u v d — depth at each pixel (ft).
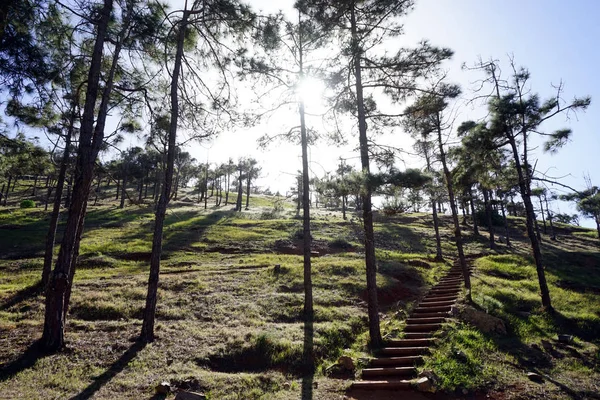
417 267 77.00
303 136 49.37
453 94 37.01
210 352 30.96
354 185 28.81
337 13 38.73
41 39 31.37
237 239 109.29
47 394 21.97
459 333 36.78
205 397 22.91
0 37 26.81
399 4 35.50
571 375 29.78
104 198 223.92
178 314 41.65
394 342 35.29
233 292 51.90
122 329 36.01
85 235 105.91
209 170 229.86
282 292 53.26
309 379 28.14
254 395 24.21
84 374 25.57
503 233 147.54
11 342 30.60
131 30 37.63
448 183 54.90
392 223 159.22
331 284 57.88
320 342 34.50
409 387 26.40
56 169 48.75
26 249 86.79
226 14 39.29
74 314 40.40
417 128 45.93
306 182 48.65
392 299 54.95
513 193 92.07
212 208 203.10
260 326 38.58
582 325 43.73
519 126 51.42
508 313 46.26
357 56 36.40
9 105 33.94
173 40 41.47
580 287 64.54
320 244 106.01
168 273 65.62
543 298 49.26
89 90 31.94
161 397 22.67
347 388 26.43
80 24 33.45
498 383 27.48
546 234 152.25
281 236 115.24
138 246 92.27
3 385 22.90
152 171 184.75
